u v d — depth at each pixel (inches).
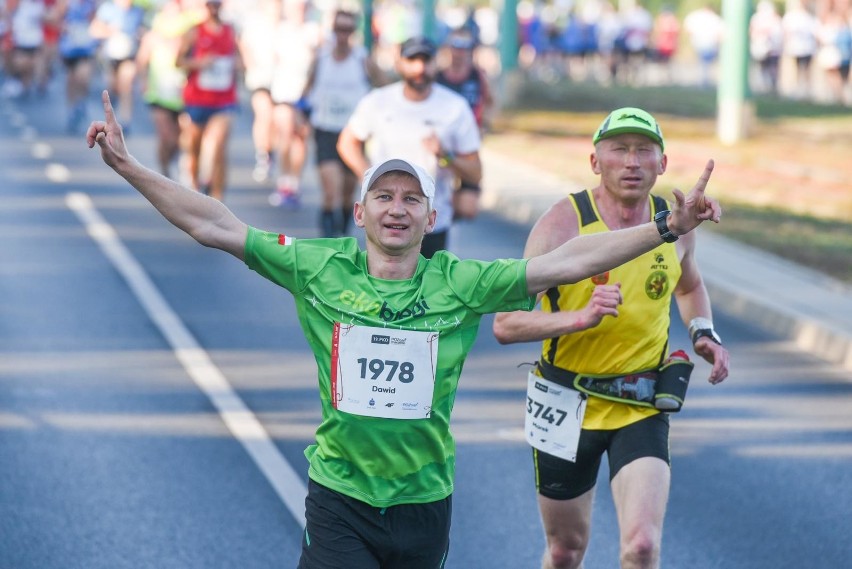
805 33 4079.7
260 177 2043.6
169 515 735.1
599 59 5536.4
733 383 1057.5
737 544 715.4
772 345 1198.9
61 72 3806.6
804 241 1636.3
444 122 994.7
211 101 1632.6
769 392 1032.2
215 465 814.5
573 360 576.4
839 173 2236.7
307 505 495.8
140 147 2290.8
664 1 6614.2
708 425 936.3
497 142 2573.8
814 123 3056.1
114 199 1795.0
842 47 3676.2
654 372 577.6
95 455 826.2
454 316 481.7
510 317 544.4
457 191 1069.1
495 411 949.8
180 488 775.1
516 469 829.2
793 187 2073.1
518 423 922.1
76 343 1090.7
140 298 1253.7
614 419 574.2
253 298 1266.0
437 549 496.1
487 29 5743.1
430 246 1009.5
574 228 576.4
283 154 1779.0
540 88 3900.1
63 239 1521.9
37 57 3225.9
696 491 799.7
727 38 2664.9
